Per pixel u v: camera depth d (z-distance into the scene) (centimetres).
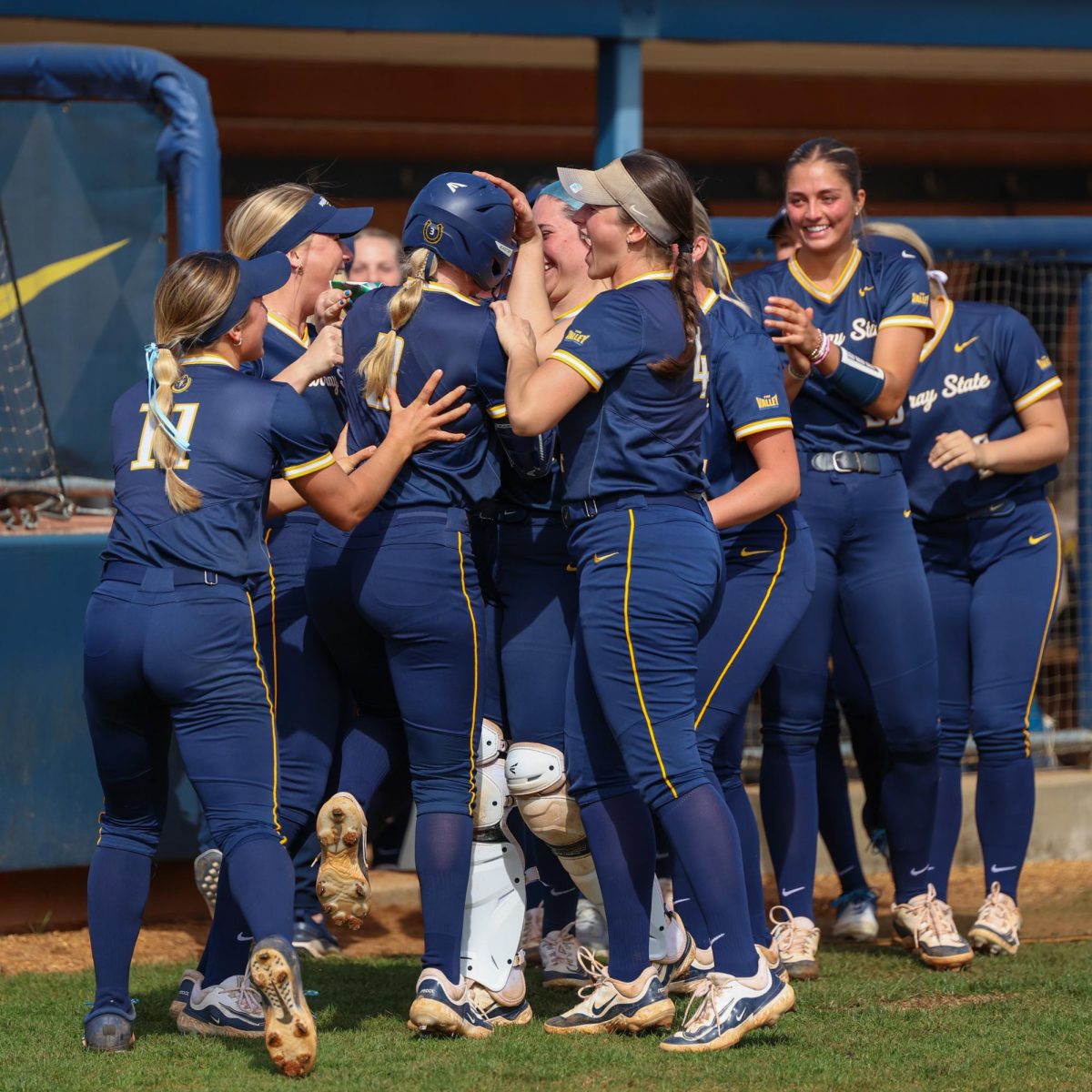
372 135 3706
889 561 1576
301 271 1472
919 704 1591
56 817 1817
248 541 1244
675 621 1225
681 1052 1237
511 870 1359
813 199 1563
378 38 3338
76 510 1978
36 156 1927
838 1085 1164
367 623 1332
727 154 3869
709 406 1378
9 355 1920
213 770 1223
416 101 3694
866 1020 1371
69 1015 1411
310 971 1623
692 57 3634
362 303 1364
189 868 1911
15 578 1797
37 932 1844
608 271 1284
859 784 2230
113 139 1934
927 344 1747
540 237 1376
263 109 3588
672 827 1240
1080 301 2314
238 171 3622
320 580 1340
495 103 3741
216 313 1266
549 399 1212
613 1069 1196
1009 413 1761
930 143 3966
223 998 1325
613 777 1292
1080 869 2197
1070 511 2458
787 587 1395
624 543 1227
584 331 1221
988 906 1698
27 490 1941
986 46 2761
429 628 1275
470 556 1307
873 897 1797
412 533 1279
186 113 1906
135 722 1248
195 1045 1290
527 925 1691
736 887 1240
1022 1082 1177
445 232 1286
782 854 1595
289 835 1430
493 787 1352
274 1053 1162
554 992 1530
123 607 1212
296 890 1722
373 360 1296
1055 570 1753
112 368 1959
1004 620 1730
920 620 1585
